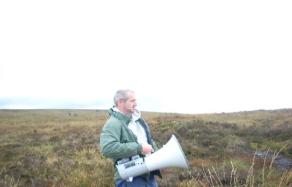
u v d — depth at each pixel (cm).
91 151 1825
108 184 1116
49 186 1180
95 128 3369
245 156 1689
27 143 2475
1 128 4191
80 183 1147
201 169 1260
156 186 572
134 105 562
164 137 2350
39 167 1469
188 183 1041
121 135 552
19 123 5103
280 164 1568
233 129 2684
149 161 541
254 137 2338
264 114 4788
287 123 3247
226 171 1178
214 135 2348
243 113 5222
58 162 1565
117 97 561
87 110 8669
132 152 536
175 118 4116
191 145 1956
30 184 1225
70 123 4419
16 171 1394
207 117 4606
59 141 2436
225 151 1827
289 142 2036
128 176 541
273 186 767
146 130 586
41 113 7644
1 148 2181
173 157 543
